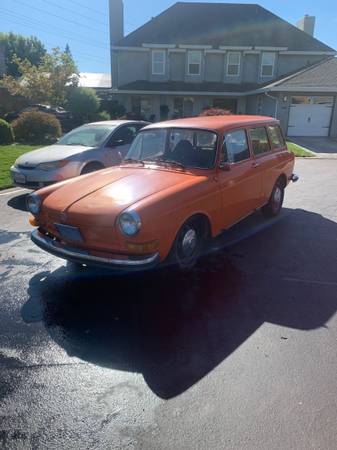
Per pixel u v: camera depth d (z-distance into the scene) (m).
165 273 4.30
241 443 2.18
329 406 2.44
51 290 3.97
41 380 2.68
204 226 4.40
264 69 26.58
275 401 2.48
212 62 26.66
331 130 21.66
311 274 4.40
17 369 2.79
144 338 3.17
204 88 25.59
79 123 23.70
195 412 2.39
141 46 25.89
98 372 2.76
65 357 2.93
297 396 2.52
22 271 4.43
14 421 2.33
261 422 2.31
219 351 3.00
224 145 4.64
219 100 26.73
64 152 7.40
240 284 4.12
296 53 26.11
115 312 3.57
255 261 4.75
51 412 2.40
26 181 7.20
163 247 3.66
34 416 2.37
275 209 6.62
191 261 4.32
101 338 3.17
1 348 3.03
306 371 2.76
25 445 2.17
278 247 5.23
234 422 2.32
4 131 16.03
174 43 25.89
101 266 3.64
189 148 4.68
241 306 3.68
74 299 3.79
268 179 5.88
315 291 3.99
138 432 2.25
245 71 26.75
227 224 4.85
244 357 2.92
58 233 3.92
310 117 21.64
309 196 8.29
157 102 26.36
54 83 25.52
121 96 26.39
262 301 3.77
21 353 2.97
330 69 21.61
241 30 27.09
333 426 2.28
